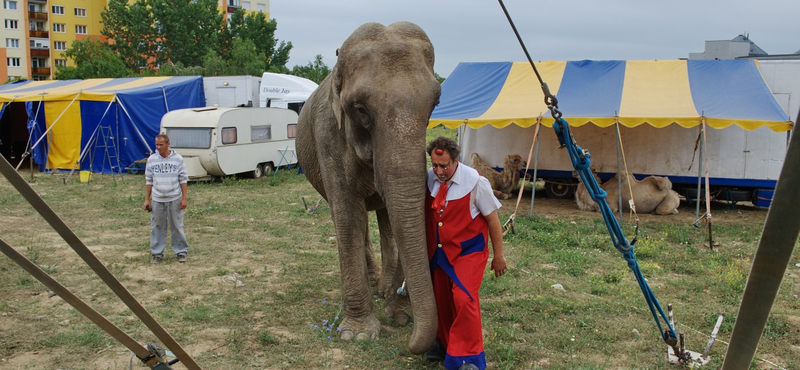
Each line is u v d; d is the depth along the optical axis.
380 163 3.96
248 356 4.99
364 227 5.38
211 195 14.84
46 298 6.46
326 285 7.08
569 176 14.70
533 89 13.69
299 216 12.01
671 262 8.55
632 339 5.46
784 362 5.02
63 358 4.90
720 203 15.02
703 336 5.52
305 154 6.27
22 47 75.19
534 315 6.00
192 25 65.62
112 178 18.03
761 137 13.34
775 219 1.03
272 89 23.25
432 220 4.34
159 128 19.89
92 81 23.30
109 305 6.30
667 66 13.77
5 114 23.94
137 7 64.50
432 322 3.92
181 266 8.03
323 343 5.20
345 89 4.28
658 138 14.02
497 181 14.81
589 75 13.93
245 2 87.88
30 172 19.55
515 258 8.64
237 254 8.79
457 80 14.94
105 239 9.74
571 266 8.09
